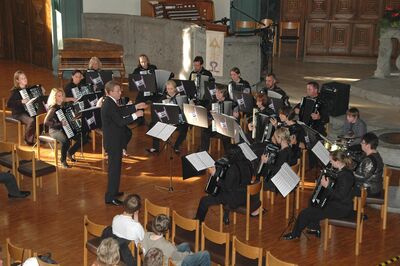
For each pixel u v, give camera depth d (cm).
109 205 1107
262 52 1694
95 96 1271
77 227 1026
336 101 1381
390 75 1705
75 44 1748
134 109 1097
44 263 732
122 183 1191
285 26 2053
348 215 959
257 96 1248
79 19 1925
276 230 1023
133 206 827
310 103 1261
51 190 1162
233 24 1845
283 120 1177
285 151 1049
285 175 947
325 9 2023
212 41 1418
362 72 1875
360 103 1515
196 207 1100
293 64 1970
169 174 1240
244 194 994
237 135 1113
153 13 1917
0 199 1120
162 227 792
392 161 1184
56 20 1923
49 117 1239
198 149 1357
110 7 1975
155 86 1373
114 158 1094
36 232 1006
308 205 1010
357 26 2000
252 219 1060
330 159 974
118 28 1958
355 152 1094
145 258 666
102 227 843
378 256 951
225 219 1043
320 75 1827
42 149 1348
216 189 990
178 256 785
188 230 916
